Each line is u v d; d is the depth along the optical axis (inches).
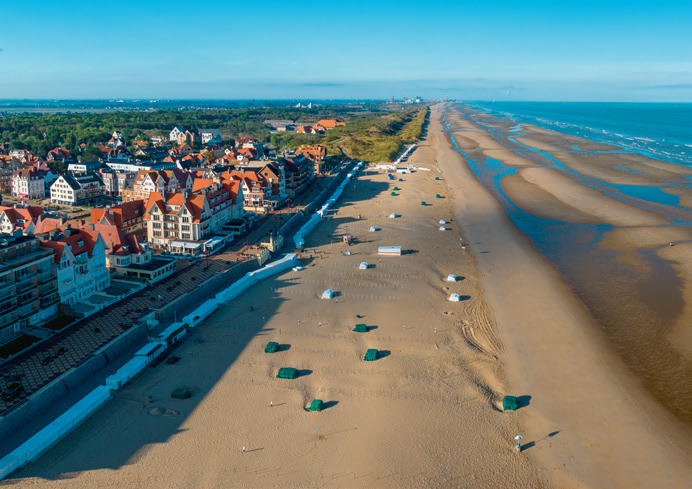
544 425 2972.4
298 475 2546.8
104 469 2564.0
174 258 5221.5
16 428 2810.0
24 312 3826.3
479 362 3639.3
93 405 3051.2
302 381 3383.4
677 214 7716.5
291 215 7524.6
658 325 4175.7
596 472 2613.2
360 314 4387.3
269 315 4372.5
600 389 3324.3
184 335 4015.8
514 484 2522.1
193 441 2785.4
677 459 2711.6
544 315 4384.8
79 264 4313.5
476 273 5408.5
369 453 2706.7
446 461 2664.9
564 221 7436.0
